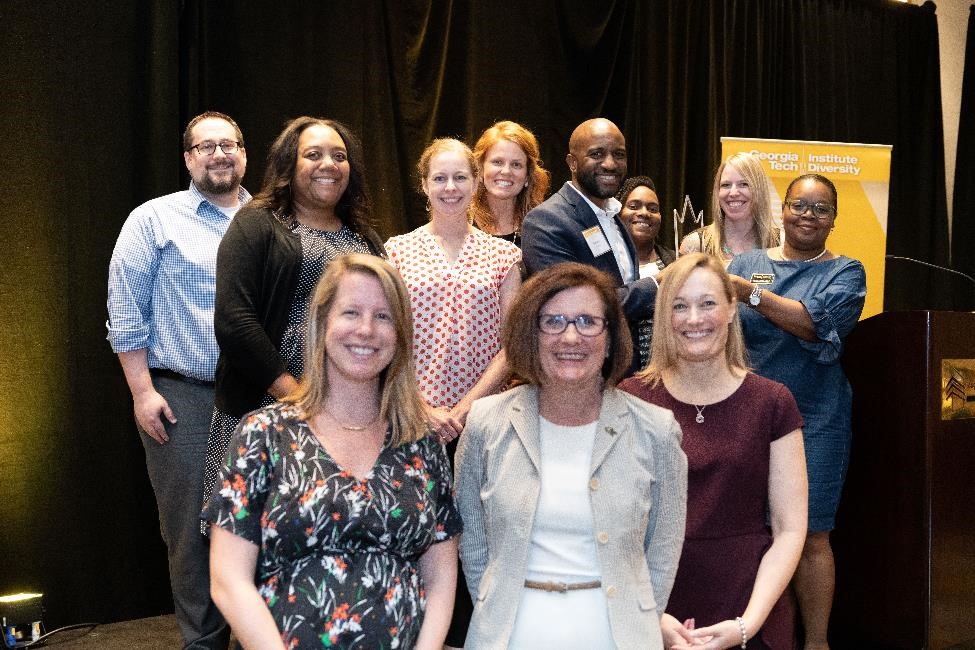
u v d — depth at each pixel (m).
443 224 2.98
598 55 5.53
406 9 4.84
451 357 2.85
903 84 7.20
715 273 2.43
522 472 2.10
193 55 4.16
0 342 3.74
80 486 3.91
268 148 4.38
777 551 2.35
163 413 3.24
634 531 2.07
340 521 1.88
